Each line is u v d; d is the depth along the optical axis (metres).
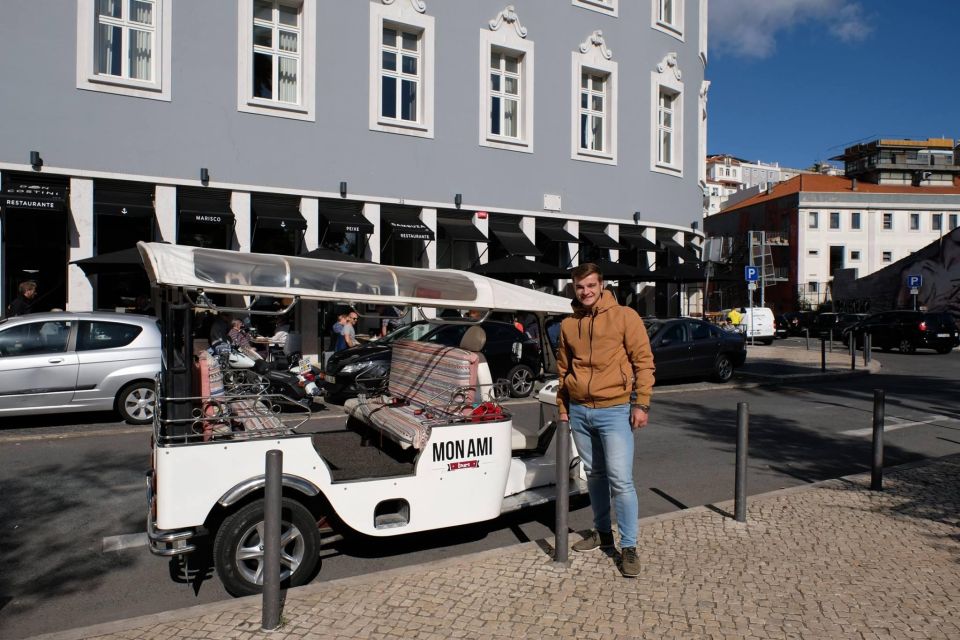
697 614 3.91
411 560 5.05
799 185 60.00
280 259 4.63
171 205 14.34
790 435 9.97
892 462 8.34
